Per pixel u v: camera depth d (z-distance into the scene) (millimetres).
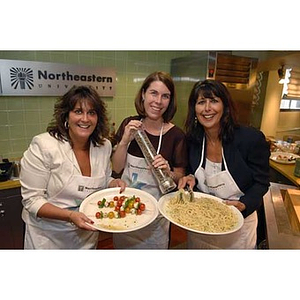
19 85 1998
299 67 2885
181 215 1102
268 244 1006
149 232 1438
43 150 1033
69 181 1090
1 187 1765
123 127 1409
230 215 1095
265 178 1165
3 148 2105
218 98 1066
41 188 1079
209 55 2104
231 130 1117
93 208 1129
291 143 3027
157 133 1312
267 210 1248
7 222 1844
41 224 1155
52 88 2129
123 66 2477
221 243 1294
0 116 2043
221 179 1190
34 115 2162
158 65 2639
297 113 3912
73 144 1118
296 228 1133
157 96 1174
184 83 2473
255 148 1120
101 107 1107
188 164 1350
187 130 1265
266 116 3512
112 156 1405
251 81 2346
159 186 1282
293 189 1465
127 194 1270
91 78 2291
